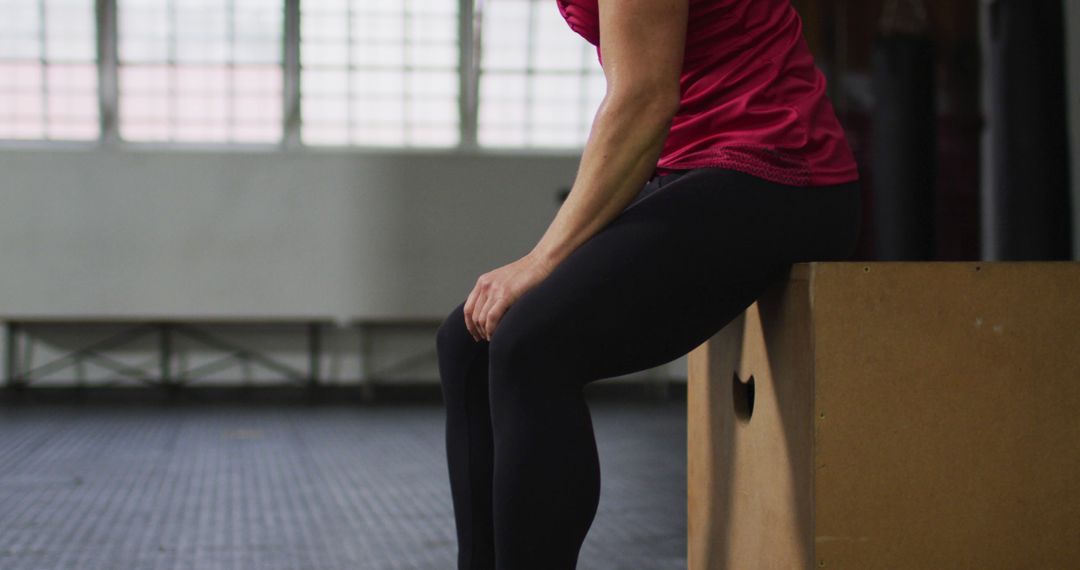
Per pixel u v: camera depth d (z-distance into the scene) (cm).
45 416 759
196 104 1026
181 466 478
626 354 110
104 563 262
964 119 881
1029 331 110
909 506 109
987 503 110
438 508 349
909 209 855
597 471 111
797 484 111
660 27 108
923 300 108
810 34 885
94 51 1010
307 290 971
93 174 954
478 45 1038
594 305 107
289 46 1029
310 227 973
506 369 109
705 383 142
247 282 967
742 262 110
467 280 984
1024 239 757
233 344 977
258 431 657
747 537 126
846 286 107
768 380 119
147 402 899
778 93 116
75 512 346
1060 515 111
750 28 116
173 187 962
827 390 107
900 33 858
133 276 956
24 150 948
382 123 1047
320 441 596
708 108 117
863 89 879
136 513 343
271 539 294
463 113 1047
